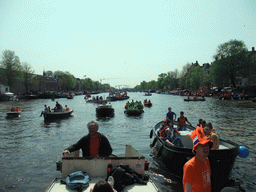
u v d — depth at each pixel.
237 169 7.27
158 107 34.88
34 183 6.35
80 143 4.34
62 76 108.00
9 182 6.42
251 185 6.02
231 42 52.78
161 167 7.51
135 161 4.25
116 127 16.38
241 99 47.25
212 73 56.19
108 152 4.30
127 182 3.89
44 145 10.93
